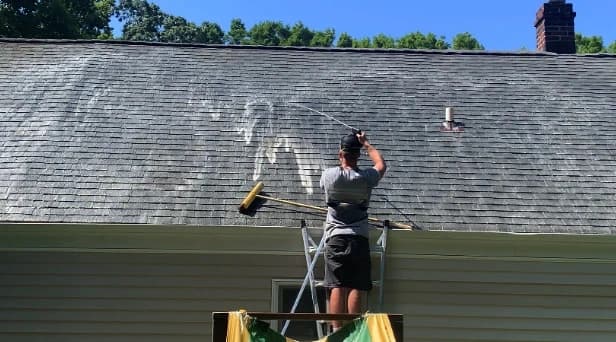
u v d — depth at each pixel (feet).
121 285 23.98
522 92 33.32
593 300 24.43
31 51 35.37
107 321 23.73
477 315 24.21
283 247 24.18
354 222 19.08
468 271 24.50
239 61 35.45
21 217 23.47
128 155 26.84
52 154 26.63
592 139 29.43
